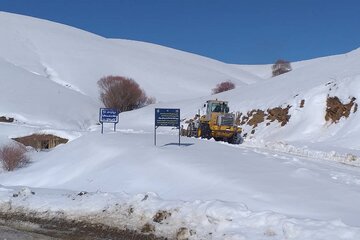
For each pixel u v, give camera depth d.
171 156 20.34
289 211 12.38
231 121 33.78
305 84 46.34
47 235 12.80
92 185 19.41
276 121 42.56
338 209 12.40
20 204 15.64
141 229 12.44
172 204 12.95
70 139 35.94
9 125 42.53
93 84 99.38
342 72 45.75
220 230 11.23
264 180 15.55
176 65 128.75
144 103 87.44
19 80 76.75
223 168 17.59
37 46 117.88
